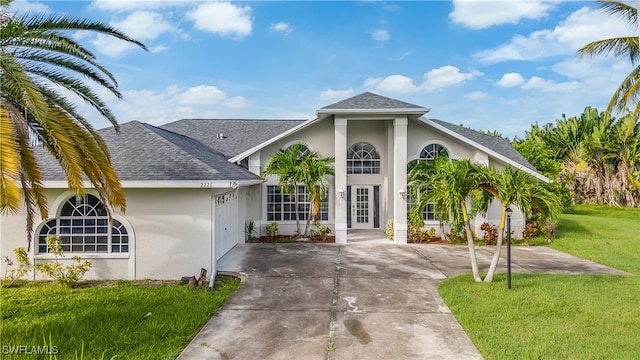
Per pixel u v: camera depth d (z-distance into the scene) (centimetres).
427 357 631
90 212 1120
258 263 1267
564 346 651
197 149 1550
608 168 3944
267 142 1756
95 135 834
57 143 648
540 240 1752
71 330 715
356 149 2020
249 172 1691
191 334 713
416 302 902
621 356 614
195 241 1112
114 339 678
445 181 1016
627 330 720
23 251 1039
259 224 1812
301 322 780
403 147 1669
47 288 998
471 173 1007
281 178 1653
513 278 1091
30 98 593
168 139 1386
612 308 838
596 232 2122
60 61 768
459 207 1038
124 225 1113
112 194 791
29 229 811
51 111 672
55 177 1062
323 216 1905
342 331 736
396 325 765
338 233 1656
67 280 1009
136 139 1309
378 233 1917
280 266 1229
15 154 517
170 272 1112
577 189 4194
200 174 1098
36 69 736
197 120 2380
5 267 1084
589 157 4034
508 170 1026
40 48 731
